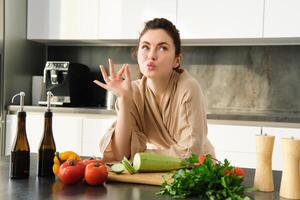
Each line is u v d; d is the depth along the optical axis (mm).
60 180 1073
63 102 3104
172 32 1384
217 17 2785
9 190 955
